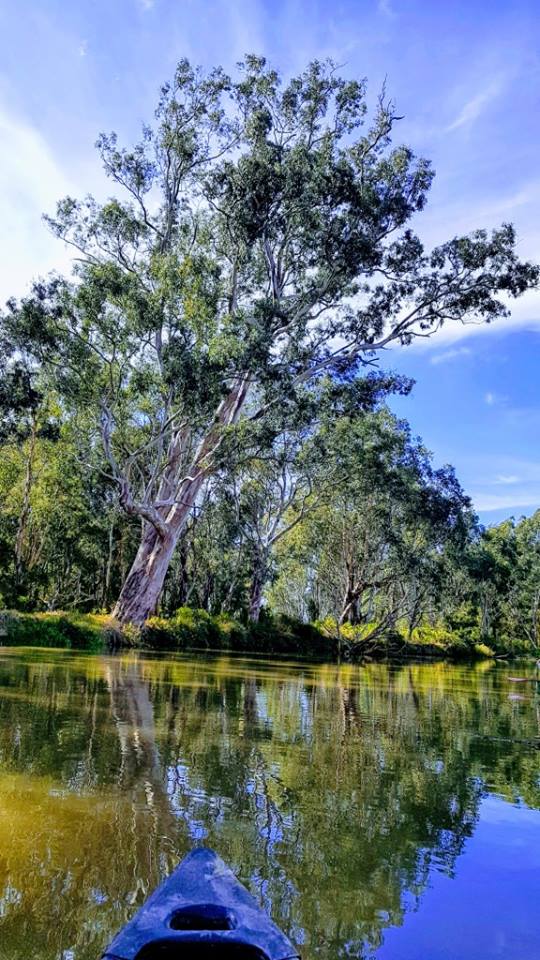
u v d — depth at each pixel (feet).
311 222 80.48
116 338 74.95
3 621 76.38
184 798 17.28
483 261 83.92
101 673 49.21
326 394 91.35
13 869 12.37
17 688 36.86
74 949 9.89
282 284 92.22
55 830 14.40
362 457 116.57
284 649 133.28
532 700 55.77
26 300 72.90
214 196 83.41
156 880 12.21
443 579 168.35
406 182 84.02
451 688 65.05
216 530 137.49
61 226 83.71
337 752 25.11
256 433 83.15
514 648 248.73
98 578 137.90
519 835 16.06
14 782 17.78
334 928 10.94
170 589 142.20
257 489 139.85
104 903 11.30
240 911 8.36
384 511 131.75
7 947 9.87
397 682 68.33
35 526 123.24
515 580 248.52
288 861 13.58
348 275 83.35
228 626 122.42
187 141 88.99
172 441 91.50
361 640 140.87
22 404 89.30
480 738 31.24
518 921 11.46
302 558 163.22
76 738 23.99
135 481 106.83
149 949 7.39
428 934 10.87
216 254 91.56
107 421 78.89
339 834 15.42
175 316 72.69
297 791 18.88
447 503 134.41
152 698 36.88
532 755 27.25
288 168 78.02
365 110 85.56
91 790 17.46
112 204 83.82
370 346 89.04
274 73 85.76
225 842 14.34
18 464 123.54
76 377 75.97
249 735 27.48
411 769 22.91
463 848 14.99
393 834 15.67
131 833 14.47
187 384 70.49
